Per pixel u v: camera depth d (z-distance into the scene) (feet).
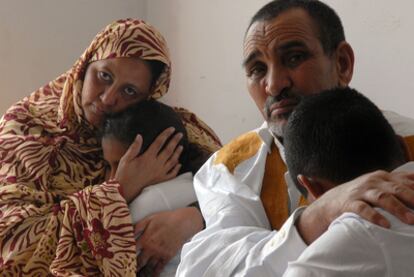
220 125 7.04
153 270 4.65
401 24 4.90
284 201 3.70
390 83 5.00
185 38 7.63
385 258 2.22
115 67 5.18
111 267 4.41
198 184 4.02
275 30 3.59
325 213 2.64
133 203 4.79
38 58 8.02
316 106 2.82
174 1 7.83
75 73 5.40
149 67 5.36
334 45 3.73
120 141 4.96
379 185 2.48
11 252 4.66
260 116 6.39
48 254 4.70
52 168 5.27
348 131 2.66
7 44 7.84
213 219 3.68
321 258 2.29
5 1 7.79
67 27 8.16
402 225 2.34
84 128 5.46
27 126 5.52
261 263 2.90
